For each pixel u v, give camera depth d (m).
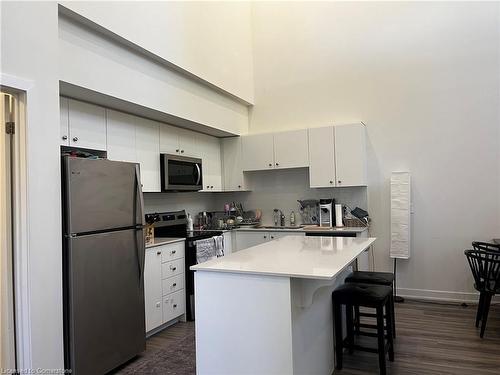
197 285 2.21
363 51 4.80
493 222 4.19
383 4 4.70
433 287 4.44
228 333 2.11
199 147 4.89
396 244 4.47
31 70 2.30
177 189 4.27
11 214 2.28
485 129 4.21
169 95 3.81
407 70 4.57
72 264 2.47
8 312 2.25
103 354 2.68
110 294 2.76
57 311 2.39
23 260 2.24
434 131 4.44
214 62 4.47
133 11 3.21
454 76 4.34
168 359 2.99
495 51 4.16
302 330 2.13
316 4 5.09
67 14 2.66
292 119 5.25
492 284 3.27
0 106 2.31
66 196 2.47
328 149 4.73
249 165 5.21
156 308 3.49
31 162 2.28
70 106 3.08
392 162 4.64
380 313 2.51
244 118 5.43
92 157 2.96
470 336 3.24
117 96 3.14
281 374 1.97
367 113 4.78
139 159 3.83
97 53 2.96
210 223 5.35
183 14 3.92
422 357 2.86
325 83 5.03
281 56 5.32
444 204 4.39
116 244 2.82
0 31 2.14
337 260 2.26
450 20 4.36
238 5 5.15
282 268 2.05
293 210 5.24
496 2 4.16
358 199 4.83
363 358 2.91
